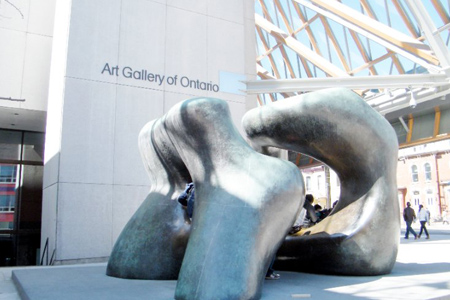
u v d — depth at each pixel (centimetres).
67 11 1020
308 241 524
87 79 997
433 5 1286
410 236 1741
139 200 1008
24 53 1139
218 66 1191
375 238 485
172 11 1142
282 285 428
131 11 1082
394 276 485
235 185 388
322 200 3369
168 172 544
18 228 1291
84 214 941
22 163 1334
